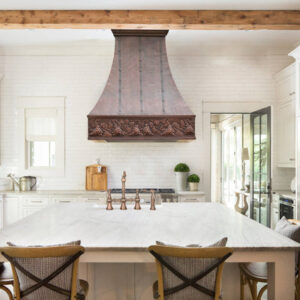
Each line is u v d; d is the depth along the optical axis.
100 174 4.99
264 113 4.65
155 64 3.98
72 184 5.17
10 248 1.57
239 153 7.14
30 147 5.34
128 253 1.87
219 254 1.55
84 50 5.14
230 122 7.73
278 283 1.88
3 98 5.18
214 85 5.20
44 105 5.18
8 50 5.14
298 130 3.89
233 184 7.61
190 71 5.20
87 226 2.32
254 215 4.95
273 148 5.12
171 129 3.64
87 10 3.62
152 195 3.12
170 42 4.85
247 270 2.22
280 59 5.19
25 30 4.41
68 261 1.63
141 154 5.18
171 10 3.65
